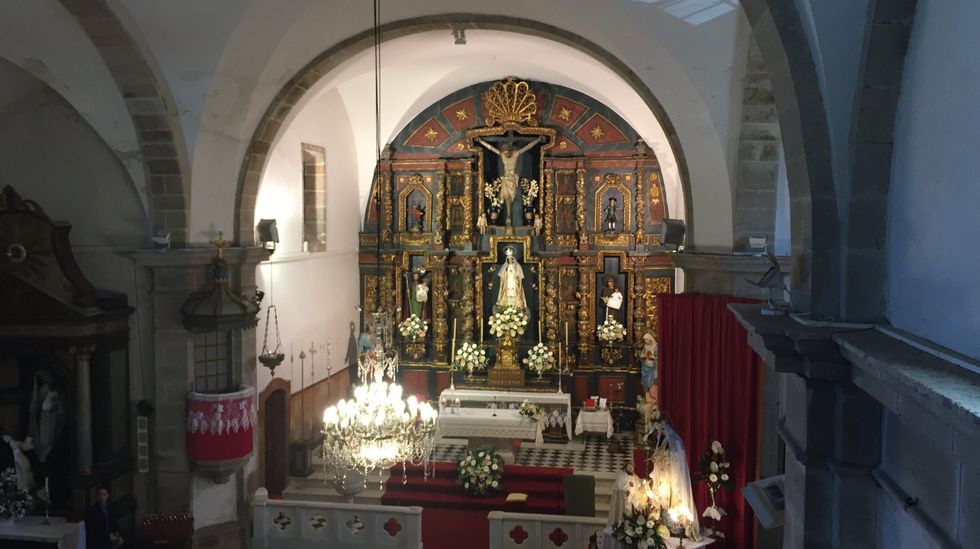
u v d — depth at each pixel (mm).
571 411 19953
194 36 11344
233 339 13680
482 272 20625
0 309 12234
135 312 13273
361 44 13055
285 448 15961
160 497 13234
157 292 13031
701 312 11688
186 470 13148
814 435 5078
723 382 11508
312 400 17438
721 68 10477
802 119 5027
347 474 13758
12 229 12320
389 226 20500
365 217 20578
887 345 4070
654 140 18688
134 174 12898
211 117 12422
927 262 4184
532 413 17344
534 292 20516
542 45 14234
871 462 4836
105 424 12734
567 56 16203
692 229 11938
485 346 20562
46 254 12375
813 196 5070
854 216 4883
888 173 4797
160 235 12977
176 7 10844
